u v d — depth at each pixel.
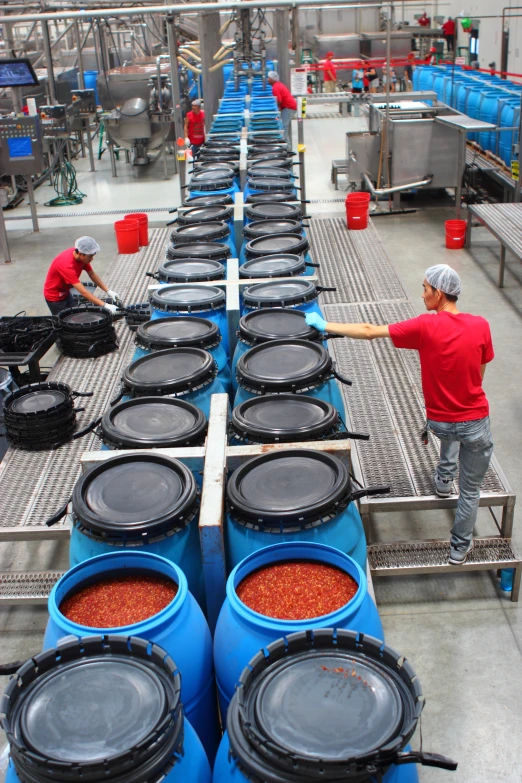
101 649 1.79
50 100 12.64
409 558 3.64
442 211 10.72
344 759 1.46
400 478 3.85
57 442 4.30
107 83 14.16
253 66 14.23
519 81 16.17
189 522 2.40
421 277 8.20
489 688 3.21
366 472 3.91
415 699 1.62
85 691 1.68
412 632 3.55
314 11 22.98
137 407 3.11
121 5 13.91
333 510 2.40
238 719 1.66
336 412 2.97
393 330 3.29
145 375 3.29
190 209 5.79
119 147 15.47
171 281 4.46
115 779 1.49
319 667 1.76
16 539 3.60
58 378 5.12
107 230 10.66
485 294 7.67
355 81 18.28
